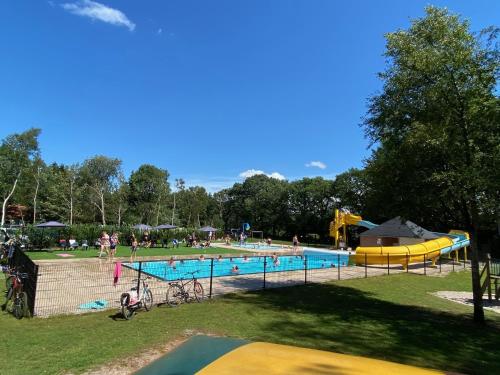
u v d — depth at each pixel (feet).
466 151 40.09
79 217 254.06
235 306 43.98
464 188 38.70
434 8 42.73
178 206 342.44
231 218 341.82
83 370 23.91
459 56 39.34
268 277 70.59
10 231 111.45
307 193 236.02
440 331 37.37
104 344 29.01
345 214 161.07
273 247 165.07
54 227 122.31
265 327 35.27
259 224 282.77
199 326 34.83
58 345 28.60
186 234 155.33
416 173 42.91
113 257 88.84
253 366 7.30
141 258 94.07
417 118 43.06
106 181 272.72
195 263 93.20
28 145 230.07
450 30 41.50
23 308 37.09
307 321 38.37
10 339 29.78
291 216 248.11
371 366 7.73
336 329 35.83
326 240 229.45
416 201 43.47
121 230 134.51
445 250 102.22
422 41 43.19
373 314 43.65
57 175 258.78
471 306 53.67
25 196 249.14
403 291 62.18
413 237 112.98
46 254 97.81
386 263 94.68
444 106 40.75
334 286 62.28
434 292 63.72
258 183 322.75
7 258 67.56
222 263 94.17
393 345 31.73
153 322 35.94
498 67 39.34
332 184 221.46
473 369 27.17
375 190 49.21
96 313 39.04
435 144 38.88
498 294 57.62
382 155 49.73
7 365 24.41
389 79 46.09
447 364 27.86
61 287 51.90
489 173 36.65
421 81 42.78
